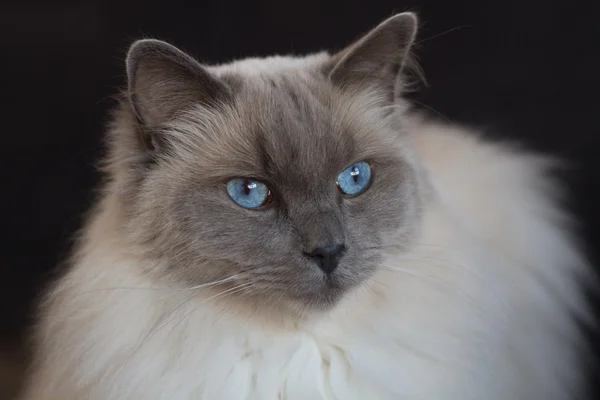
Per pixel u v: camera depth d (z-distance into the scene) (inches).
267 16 25.2
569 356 21.6
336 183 17.3
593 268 23.2
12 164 25.7
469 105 25.0
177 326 17.2
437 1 24.6
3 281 25.3
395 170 17.8
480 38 24.7
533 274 21.2
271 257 16.7
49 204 25.6
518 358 19.9
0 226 25.6
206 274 17.0
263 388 17.4
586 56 24.3
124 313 17.3
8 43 25.5
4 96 25.6
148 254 17.2
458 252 18.6
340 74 17.9
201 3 25.1
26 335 24.0
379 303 17.8
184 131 17.5
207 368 17.2
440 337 18.1
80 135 25.8
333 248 16.6
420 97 24.9
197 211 16.9
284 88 17.6
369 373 17.6
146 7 25.3
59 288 18.2
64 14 25.4
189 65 17.1
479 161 21.6
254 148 17.0
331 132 17.2
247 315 17.2
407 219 17.9
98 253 17.6
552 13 24.3
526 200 22.0
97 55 25.5
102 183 21.5
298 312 17.1
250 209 17.0
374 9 24.8
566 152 24.2
